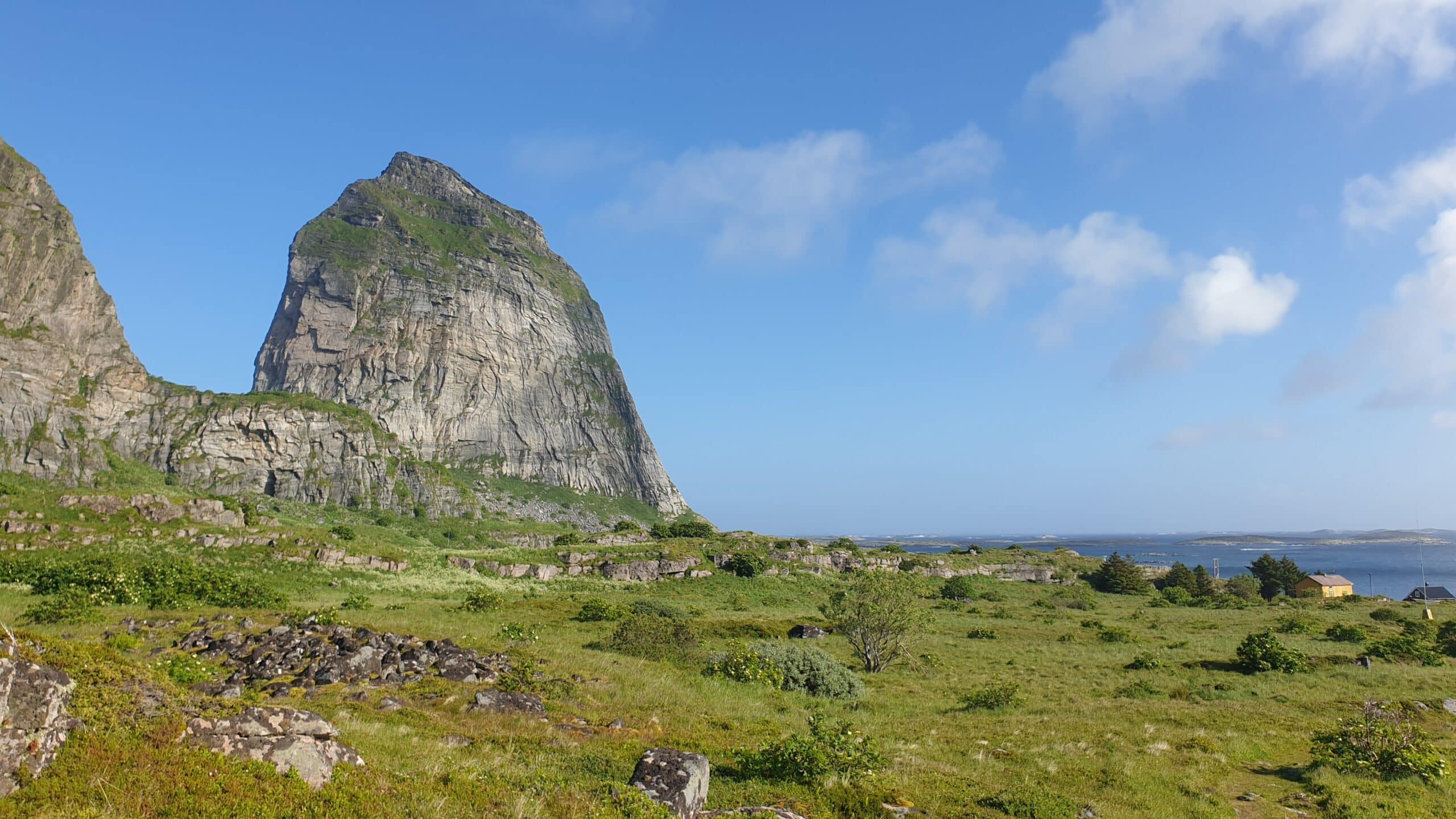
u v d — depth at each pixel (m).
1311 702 26.09
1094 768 16.23
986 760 16.81
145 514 57.28
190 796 8.48
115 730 9.24
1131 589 95.50
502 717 17.11
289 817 8.70
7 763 7.98
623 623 32.47
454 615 40.75
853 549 105.62
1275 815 14.09
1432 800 15.09
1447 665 34.97
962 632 51.72
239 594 38.12
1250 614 65.00
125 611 30.23
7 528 50.31
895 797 13.14
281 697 17.59
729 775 14.12
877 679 32.03
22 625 25.62
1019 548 120.19
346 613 37.12
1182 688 29.08
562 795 11.17
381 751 13.05
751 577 79.81
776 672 27.05
